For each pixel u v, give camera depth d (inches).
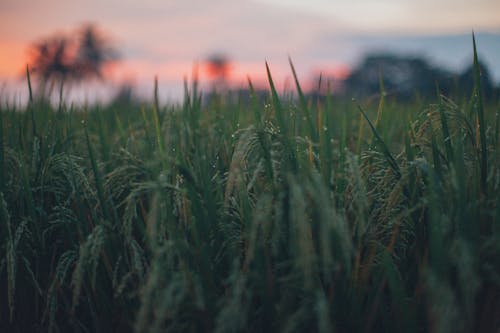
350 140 59.6
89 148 45.8
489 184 42.6
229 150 50.9
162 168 48.9
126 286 45.1
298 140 44.4
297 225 38.8
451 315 34.9
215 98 69.4
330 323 40.8
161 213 42.2
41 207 48.4
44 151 52.2
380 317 43.8
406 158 46.7
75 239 48.3
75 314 48.0
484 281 39.8
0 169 47.7
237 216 44.3
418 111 56.7
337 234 40.8
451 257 38.5
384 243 45.3
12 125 56.6
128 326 45.0
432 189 39.3
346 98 84.8
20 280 47.6
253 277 41.4
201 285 41.6
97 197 47.6
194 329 42.0
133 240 43.3
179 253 41.0
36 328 47.6
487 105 79.0
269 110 49.4
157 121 47.4
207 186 43.4
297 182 40.7
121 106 100.3
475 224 39.5
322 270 40.9
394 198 42.1
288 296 41.3
